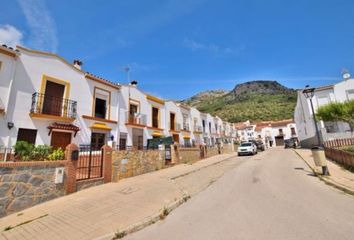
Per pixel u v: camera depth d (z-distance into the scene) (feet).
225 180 35.09
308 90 48.29
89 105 51.93
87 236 15.37
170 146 56.65
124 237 15.52
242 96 427.33
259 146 114.93
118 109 59.72
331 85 86.43
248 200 22.44
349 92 83.71
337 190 24.40
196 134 102.83
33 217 19.60
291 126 180.86
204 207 21.26
